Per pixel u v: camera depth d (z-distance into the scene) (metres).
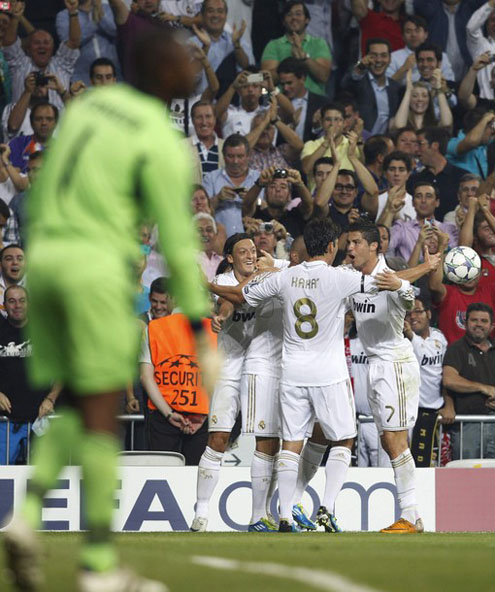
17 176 44.56
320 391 26.91
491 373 37.28
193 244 11.22
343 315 27.22
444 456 36.25
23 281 40.06
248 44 50.88
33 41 48.50
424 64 50.41
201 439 33.66
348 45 52.09
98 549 10.70
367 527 31.58
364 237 27.78
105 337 10.66
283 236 41.47
